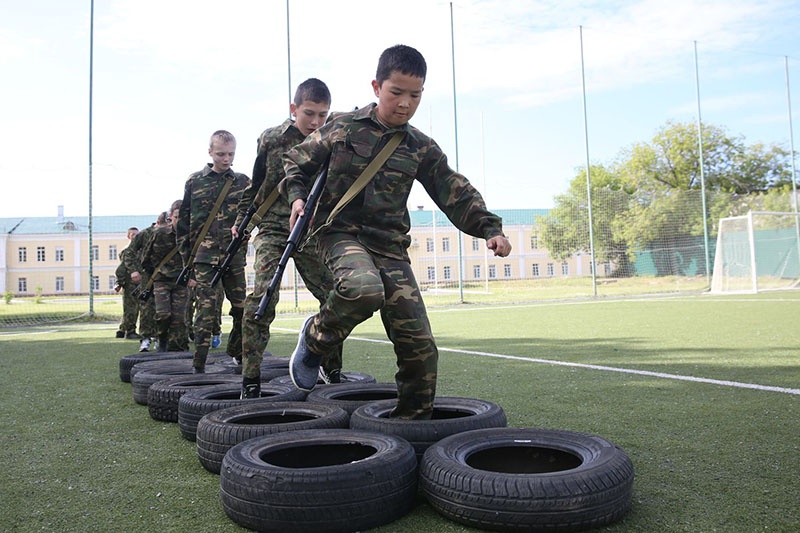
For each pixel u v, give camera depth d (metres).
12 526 2.06
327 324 2.47
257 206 3.88
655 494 2.23
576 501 1.86
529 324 10.16
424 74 2.59
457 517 1.97
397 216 2.69
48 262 44.12
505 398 4.02
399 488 2.04
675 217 22.58
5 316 17.25
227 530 1.99
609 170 40.97
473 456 2.31
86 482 2.51
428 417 2.66
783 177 38.53
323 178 2.63
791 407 3.57
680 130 39.38
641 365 5.39
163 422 3.64
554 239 23.02
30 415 3.86
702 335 7.69
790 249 24.58
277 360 5.18
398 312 2.58
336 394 3.52
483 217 2.74
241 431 2.56
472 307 16.08
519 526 1.87
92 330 11.74
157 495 2.34
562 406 3.74
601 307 14.42
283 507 1.93
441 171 2.81
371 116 2.68
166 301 6.64
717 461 2.59
